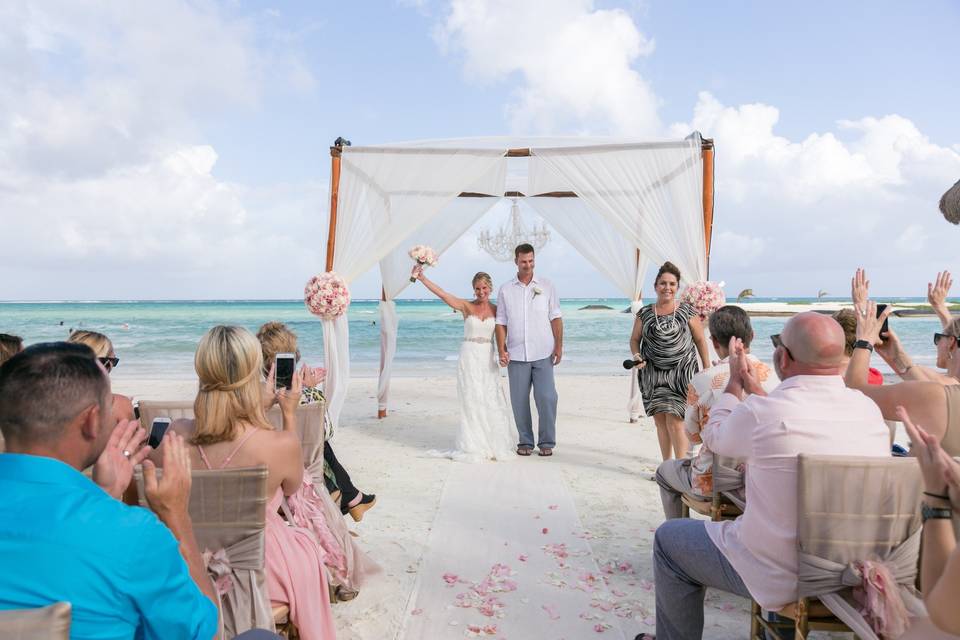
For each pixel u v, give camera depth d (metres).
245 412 2.43
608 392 11.52
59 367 1.38
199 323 36.91
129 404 3.04
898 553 2.11
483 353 6.60
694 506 3.60
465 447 6.50
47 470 1.34
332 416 6.70
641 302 8.26
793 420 2.23
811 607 2.19
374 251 6.72
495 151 6.69
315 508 3.25
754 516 2.29
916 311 40.91
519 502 5.12
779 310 47.06
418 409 9.45
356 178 6.73
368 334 28.22
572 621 3.20
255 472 2.16
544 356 6.66
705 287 5.91
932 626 1.91
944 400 2.26
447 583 3.63
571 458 6.58
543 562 3.93
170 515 1.64
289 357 3.53
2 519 1.28
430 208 6.71
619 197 6.52
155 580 1.35
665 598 2.64
